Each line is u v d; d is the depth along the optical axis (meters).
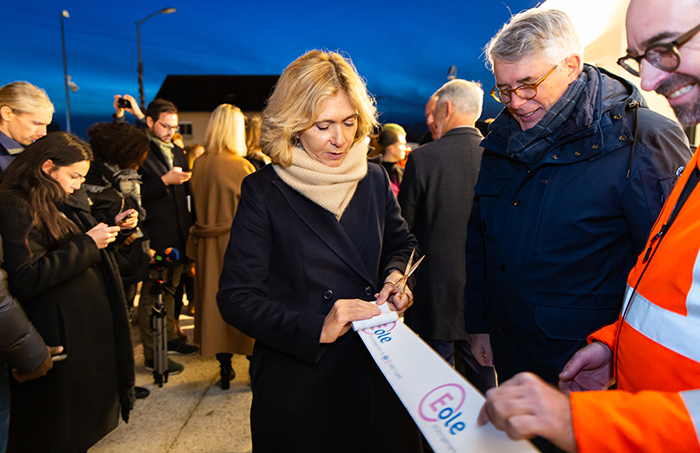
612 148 0.99
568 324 1.05
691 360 0.55
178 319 3.07
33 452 1.49
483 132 2.96
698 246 0.55
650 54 0.61
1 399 1.36
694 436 0.44
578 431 0.47
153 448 1.95
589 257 1.04
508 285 1.16
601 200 1.01
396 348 0.89
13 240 1.36
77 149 1.53
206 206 2.44
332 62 1.04
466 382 0.74
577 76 1.04
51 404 1.48
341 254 1.11
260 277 1.09
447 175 1.98
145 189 2.59
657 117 1.01
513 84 1.05
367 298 1.15
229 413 2.24
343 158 1.14
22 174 1.44
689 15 0.56
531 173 1.12
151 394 2.43
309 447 1.13
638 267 0.72
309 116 1.01
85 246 1.50
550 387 0.52
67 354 1.49
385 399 1.19
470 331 1.40
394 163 3.20
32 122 1.85
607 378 0.84
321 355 1.02
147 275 2.37
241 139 2.51
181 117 21.80
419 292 2.08
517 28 1.02
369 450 1.19
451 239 1.99
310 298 1.12
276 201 1.12
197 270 2.50
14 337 1.21
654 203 0.95
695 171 0.67
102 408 1.64
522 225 1.13
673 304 0.58
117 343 1.75
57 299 1.48
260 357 1.17
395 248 1.35
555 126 1.03
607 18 2.41
